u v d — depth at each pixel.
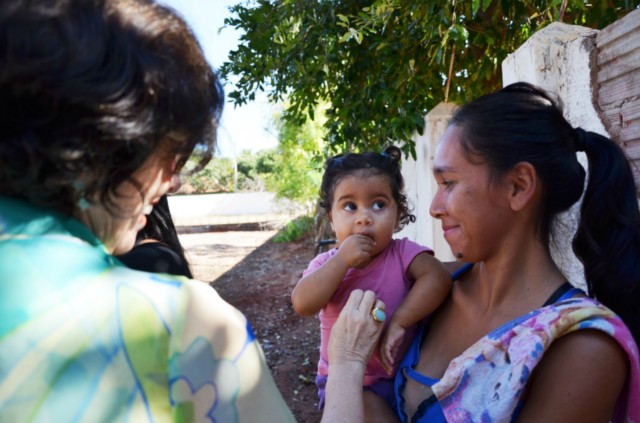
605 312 1.11
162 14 0.80
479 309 1.36
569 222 1.79
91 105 0.70
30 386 0.68
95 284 0.74
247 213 22.33
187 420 0.75
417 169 4.67
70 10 0.70
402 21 4.47
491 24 3.98
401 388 1.42
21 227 0.75
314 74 5.27
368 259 1.65
